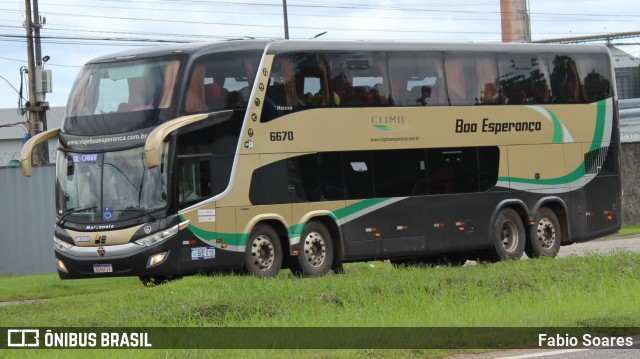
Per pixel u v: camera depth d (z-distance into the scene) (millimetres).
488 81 57031
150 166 45312
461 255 60188
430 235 54281
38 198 72812
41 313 35750
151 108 47125
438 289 37375
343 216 51406
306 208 50219
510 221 57781
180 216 46219
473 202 55969
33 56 88062
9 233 72125
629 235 89938
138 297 36969
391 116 53188
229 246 47594
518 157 57938
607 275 40625
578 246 79000
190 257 46438
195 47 48031
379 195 52562
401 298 35531
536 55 59125
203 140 47219
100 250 46719
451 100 55438
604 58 62312
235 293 35594
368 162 52344
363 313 33375
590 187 61156
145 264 45969
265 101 49219
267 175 49000
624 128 109000
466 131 55906
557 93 59875
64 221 47906
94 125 48250
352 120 51906
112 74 48781
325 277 40531
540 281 39438
